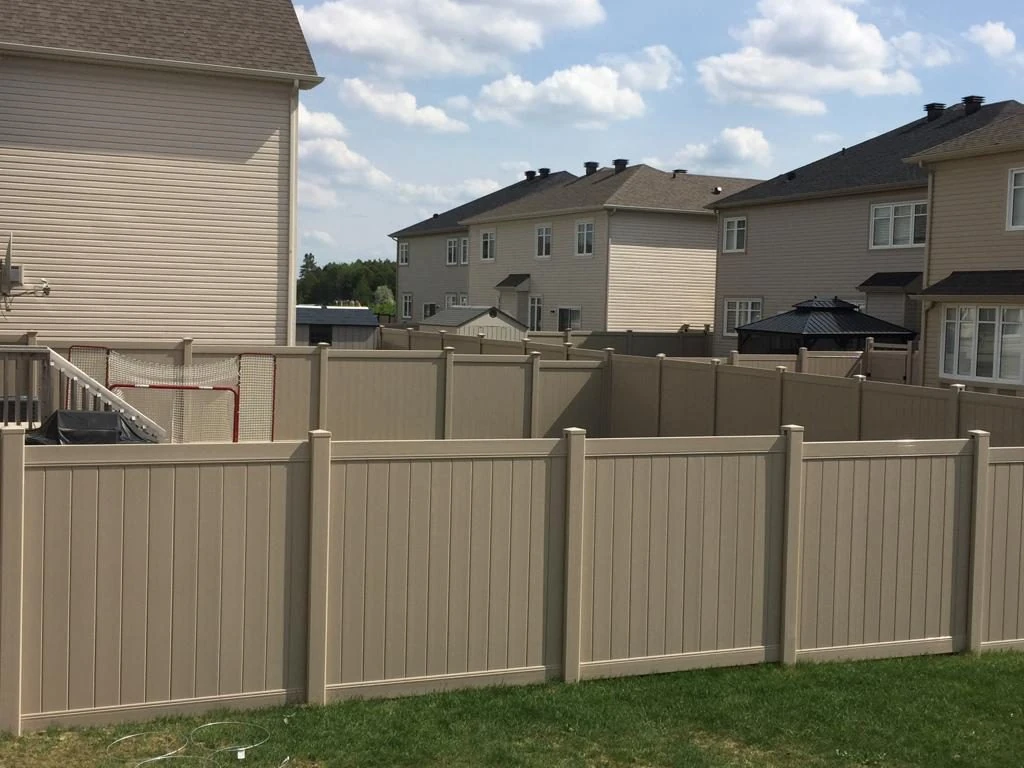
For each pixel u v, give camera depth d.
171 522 6.23
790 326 30.80
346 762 5.84
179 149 22.14
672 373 19.41
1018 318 24.45
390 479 6.70
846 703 7.05
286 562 6.51
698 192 46.94
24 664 5.98
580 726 6.49
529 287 49.47
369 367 19.95
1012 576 8.38
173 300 22.41
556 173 57.03
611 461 7.23
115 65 21.39
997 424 12.27
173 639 6.29
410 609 6.81
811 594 7.82
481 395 20.73
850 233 35.47
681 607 7.50
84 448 6.00
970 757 6.27
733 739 6.44
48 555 5.98
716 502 7.55
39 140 21.11
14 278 19.64
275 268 23.16
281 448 6.43
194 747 5.91
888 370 27.00
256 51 22.67
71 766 5.62
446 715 6.54
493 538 7.00
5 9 21.17
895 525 8.03
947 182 27.28
